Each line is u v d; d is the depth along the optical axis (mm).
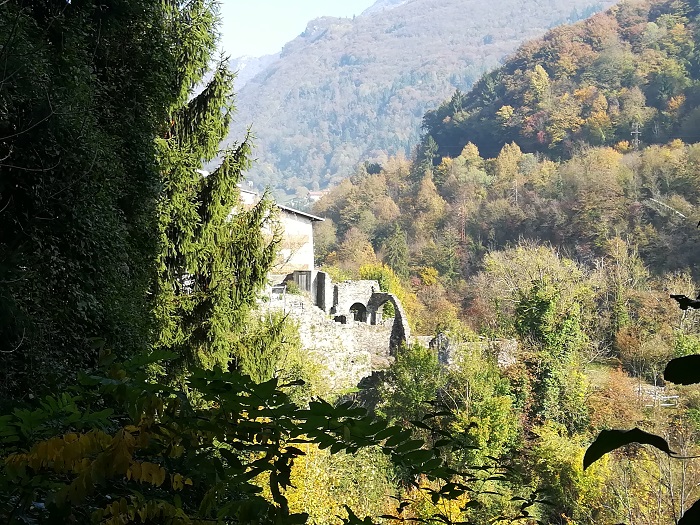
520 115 94312
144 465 2174
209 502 2250
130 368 2441
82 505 2232
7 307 6809
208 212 15703
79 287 9320
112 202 10742
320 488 12852
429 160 97688
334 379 30234
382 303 43594
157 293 14477
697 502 1154
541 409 30078
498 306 48281
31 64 8188
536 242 65250
